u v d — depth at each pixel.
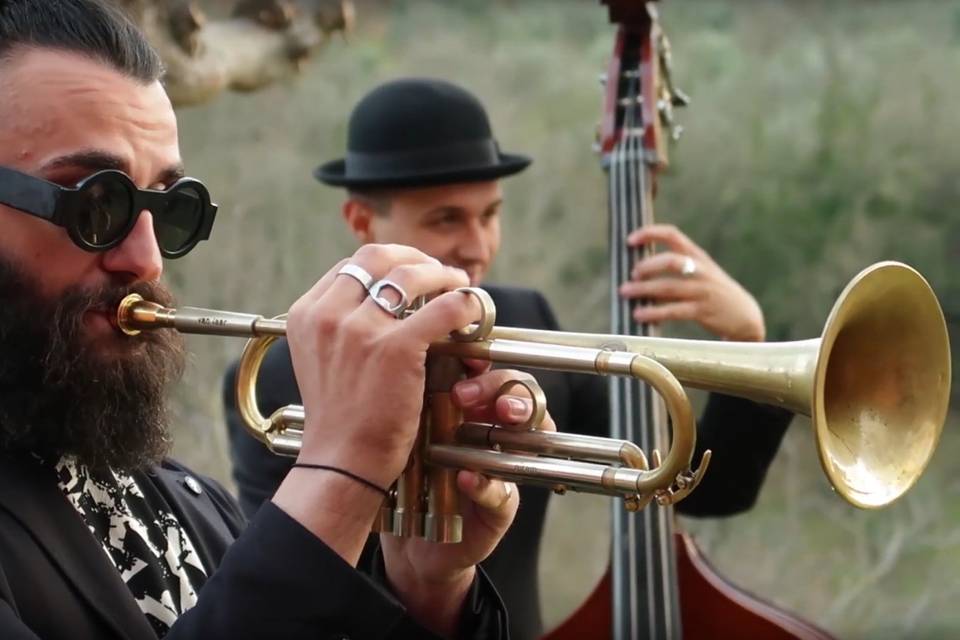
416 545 1.64
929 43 6.51
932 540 5.60
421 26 6.62
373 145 2.74
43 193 1.47
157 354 1.60
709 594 2.47
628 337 1.50
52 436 1.50
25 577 1.40
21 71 1.49
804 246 6.45
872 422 1.49
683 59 6.62
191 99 3.29
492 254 2.83
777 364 1.42
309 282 5.60
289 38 3.47
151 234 1.56
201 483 1.84
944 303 6.27
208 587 1.33
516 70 6.61
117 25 1.56
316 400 1.39
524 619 2.61
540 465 1.49
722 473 2.74
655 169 2.80
